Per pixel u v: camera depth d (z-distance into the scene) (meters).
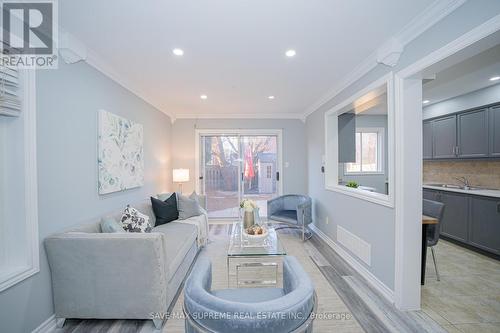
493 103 3.29
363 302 2.11
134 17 1.70
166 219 3.29
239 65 2.56
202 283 1.21
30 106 1.60
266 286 2.47
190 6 1.58
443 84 3.28
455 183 4.18
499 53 2.32
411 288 1.98
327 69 2.69
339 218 3.26
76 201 2.06
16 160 1.57
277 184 5.20
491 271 2.72
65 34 1.86
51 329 1.74
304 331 0.98
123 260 1.72
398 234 2.01
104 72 2.50
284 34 1.96
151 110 3.86
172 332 1.74
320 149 4.09
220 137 5.17
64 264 1.72
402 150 1.97
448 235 3.67
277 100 4.01
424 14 1.66
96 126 2.36
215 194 5.18
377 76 2.36
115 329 1.77
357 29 1.89
